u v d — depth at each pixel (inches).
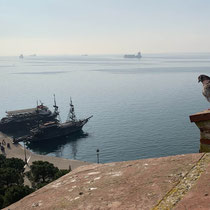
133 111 7815.0
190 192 188.1
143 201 189.9
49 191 259.9
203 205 167.5
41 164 2596.0
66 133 5915.4
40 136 5639.8
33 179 2509.8
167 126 5885.8
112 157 4483.3
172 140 4938.5
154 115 7096.5
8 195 1535.4
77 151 4958.2
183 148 4542.3
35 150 5285.4
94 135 5757.9
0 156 3223.4
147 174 237.1
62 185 267.7
